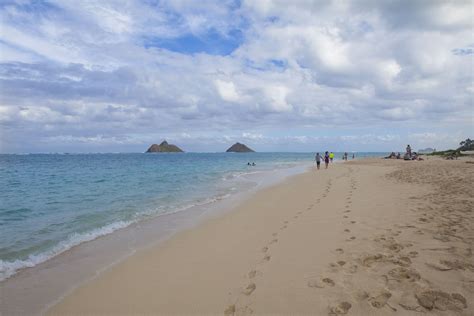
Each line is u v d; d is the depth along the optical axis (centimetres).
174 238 688
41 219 916
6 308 391
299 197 1118
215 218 880
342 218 685
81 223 863
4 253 608
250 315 326
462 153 4647
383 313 294
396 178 1438
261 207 984
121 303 388
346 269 403
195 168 3778
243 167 3981
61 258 577
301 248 514
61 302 403
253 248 554
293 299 345
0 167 4200
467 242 447
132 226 823
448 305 294
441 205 704
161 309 363
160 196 1358
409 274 363
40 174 2816
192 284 423
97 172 3055
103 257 578
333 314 305
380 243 482
